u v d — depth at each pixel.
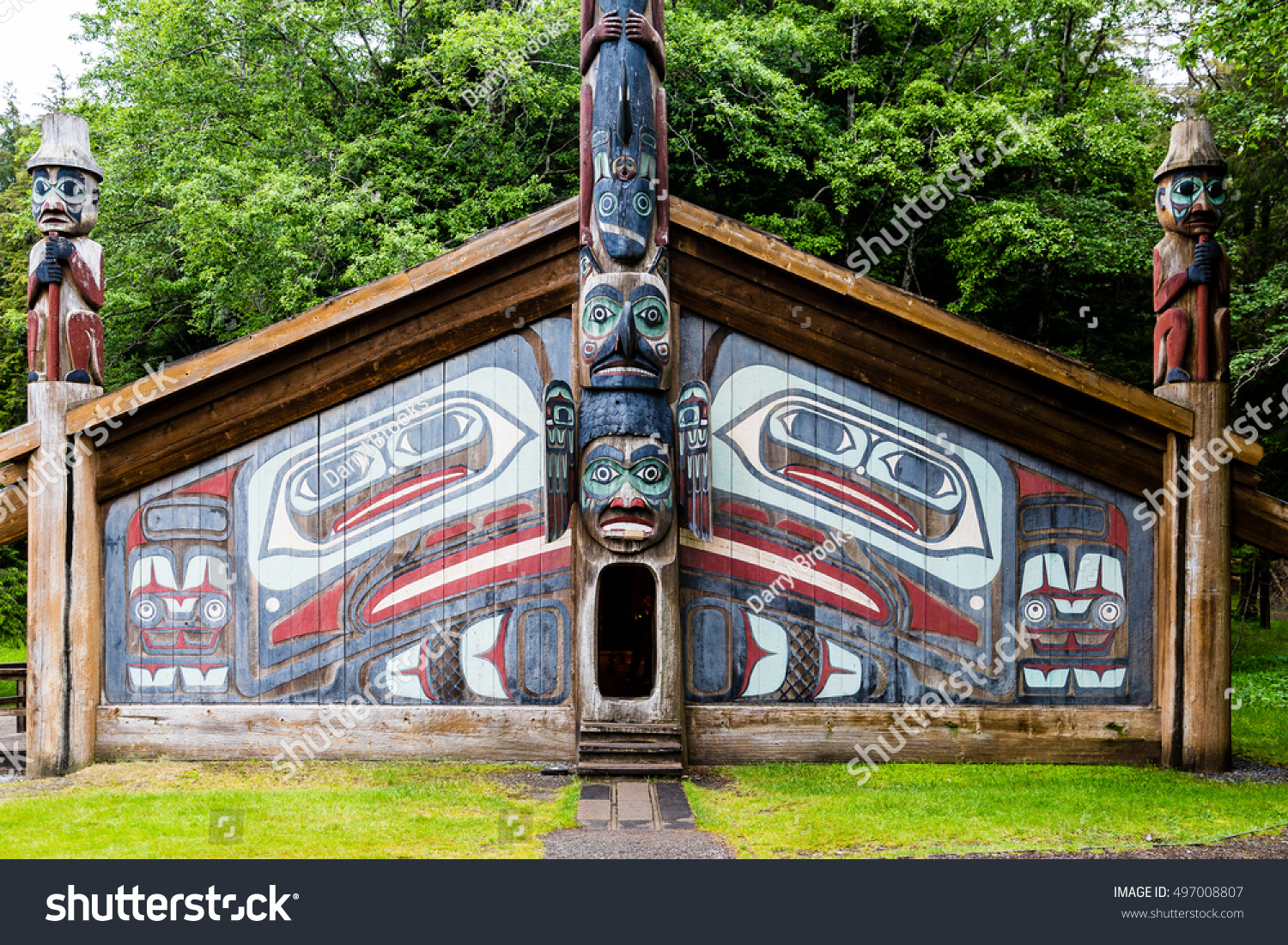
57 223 8.22
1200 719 8.15
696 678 8.48
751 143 18.44
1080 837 6.11
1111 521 8.60
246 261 16.22
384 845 5.80
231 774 7.80
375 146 17.91
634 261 8.16
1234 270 18.97
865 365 8.66
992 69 21.44
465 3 19.39
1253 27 11.03
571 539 8.52
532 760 8.32
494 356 8.69
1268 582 20.19
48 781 7.61
